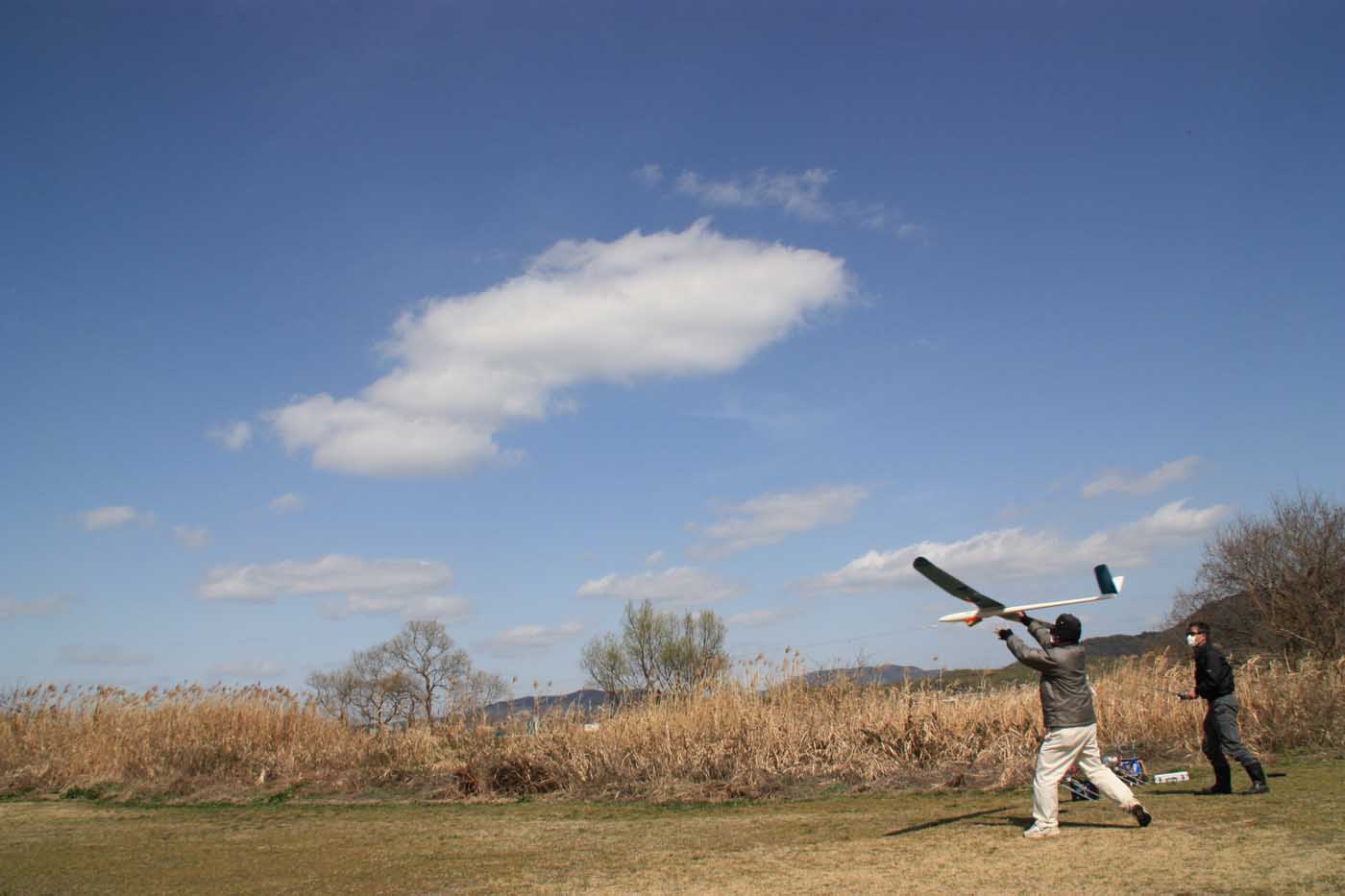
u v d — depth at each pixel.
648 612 32.66
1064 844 7.89
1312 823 8.11
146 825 12.66
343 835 11.28
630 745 15.24
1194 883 6.38
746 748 14.66
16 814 14.05
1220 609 39.50
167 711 18.72
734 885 7.32
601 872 8.25
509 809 13.25
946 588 8.32
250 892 8.19
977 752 14.05
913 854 8.05
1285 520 37.16
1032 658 8.39
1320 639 34.59
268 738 18.36
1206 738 10.17
